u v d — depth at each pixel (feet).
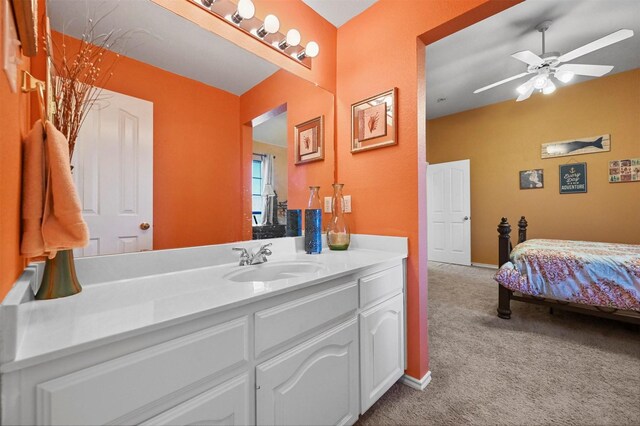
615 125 11.64
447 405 4.68
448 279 12.75
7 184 1.80
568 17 7.90
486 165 15.05
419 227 5.23
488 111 14.92
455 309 9.11
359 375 4.12
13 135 1.92
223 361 2.48
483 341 6.92
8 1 1.69
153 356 2.06
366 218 6.01
